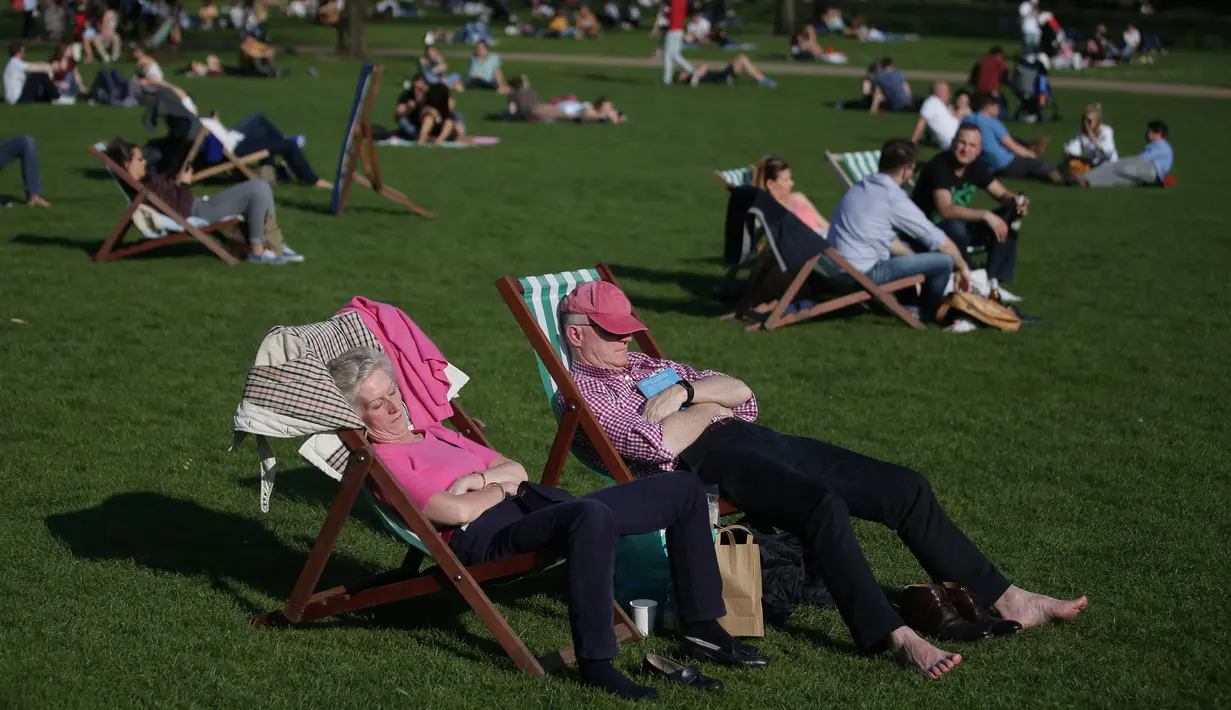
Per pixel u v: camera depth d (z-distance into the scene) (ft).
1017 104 95.71
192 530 17.71
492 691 13.30
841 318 31.94
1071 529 18.19
